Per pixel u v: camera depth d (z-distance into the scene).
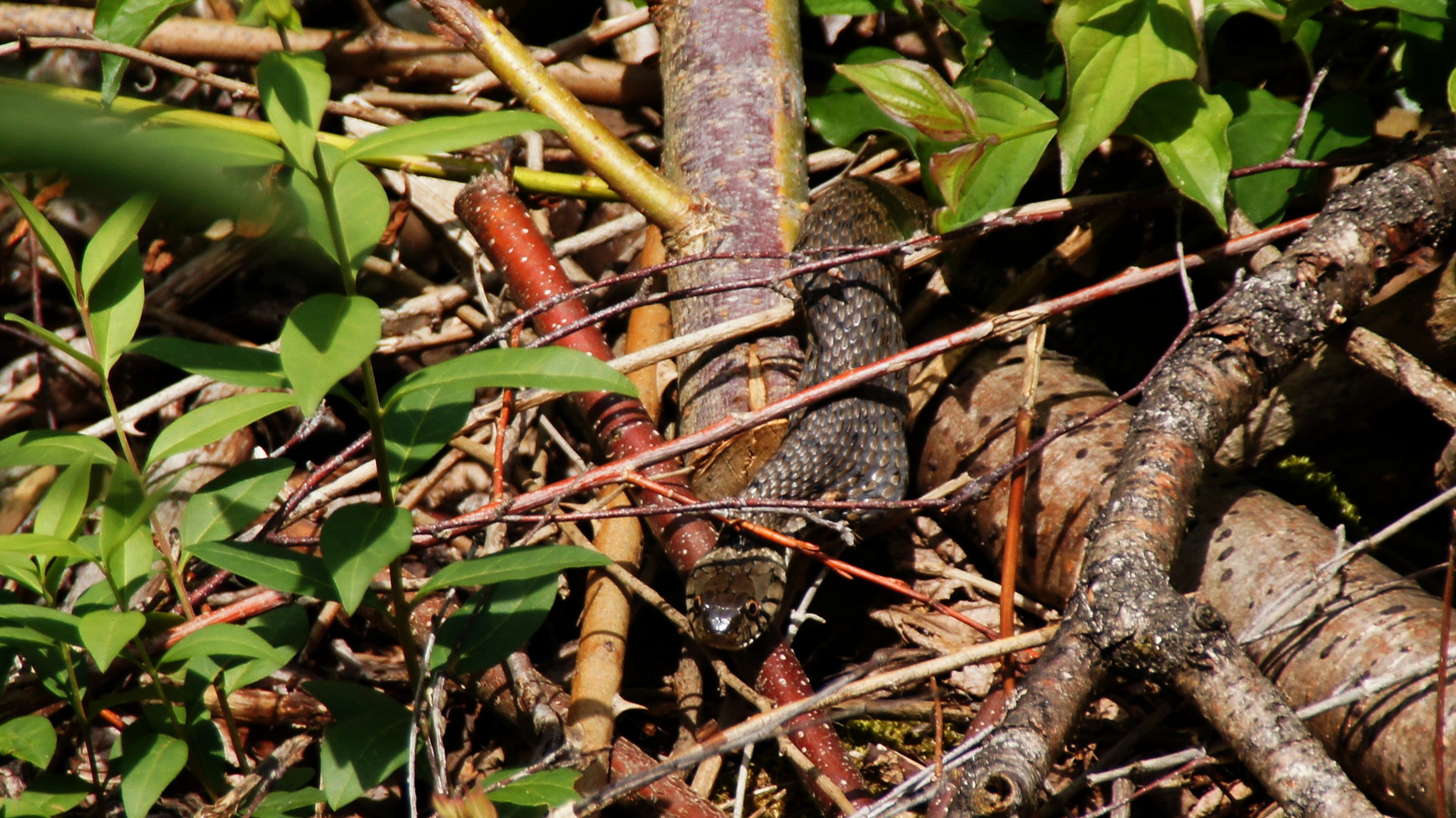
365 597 4.65
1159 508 5.07
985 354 7.87
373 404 4.16
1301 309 5.91
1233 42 8.48
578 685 6.23
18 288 7.93
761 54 8.20
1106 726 6.36
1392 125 7.68
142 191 1.94
